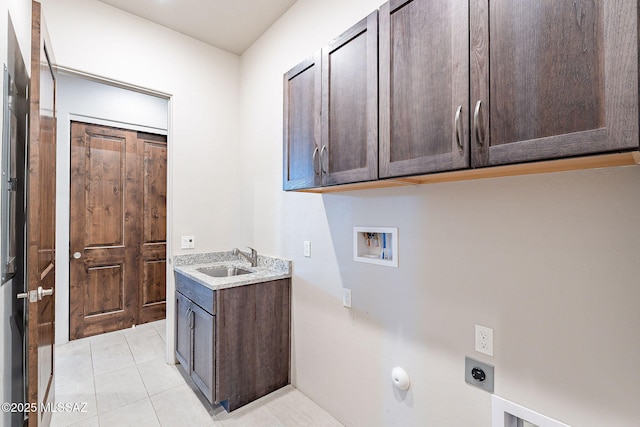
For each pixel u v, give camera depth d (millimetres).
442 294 1371
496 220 1202
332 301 1918
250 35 2654
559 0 786
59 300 2969
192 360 2174
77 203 3094
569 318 1026
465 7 964
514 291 1151
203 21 2475
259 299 2105
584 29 744
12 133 1358
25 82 1570
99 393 2141
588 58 738
